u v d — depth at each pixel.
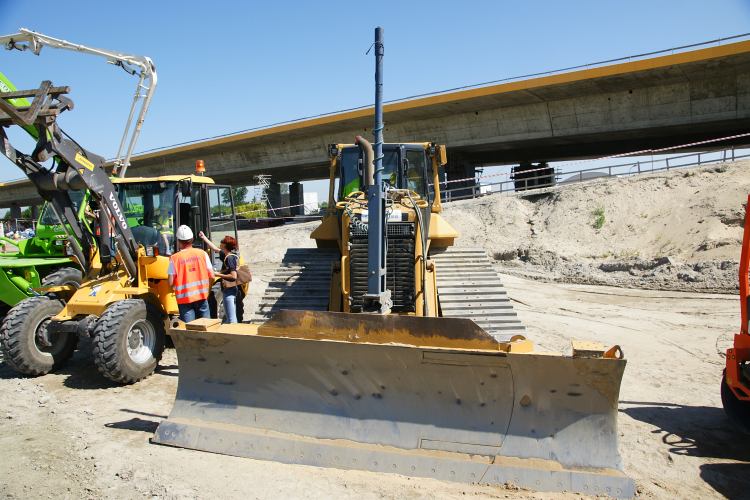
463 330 4.61
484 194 28.69
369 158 6.23
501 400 4.58
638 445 5.40
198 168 9.59
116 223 7.77
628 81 23.38
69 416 6.14
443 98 27.03
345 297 6.61
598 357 4.27
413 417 4.74
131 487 4.43
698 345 9.10
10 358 7.64
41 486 4.46
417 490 4.30
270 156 38.66
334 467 4.70
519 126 28.02
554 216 21.03
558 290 14.88
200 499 4.23
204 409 5.29
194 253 7.47
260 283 15.73
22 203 67.50
